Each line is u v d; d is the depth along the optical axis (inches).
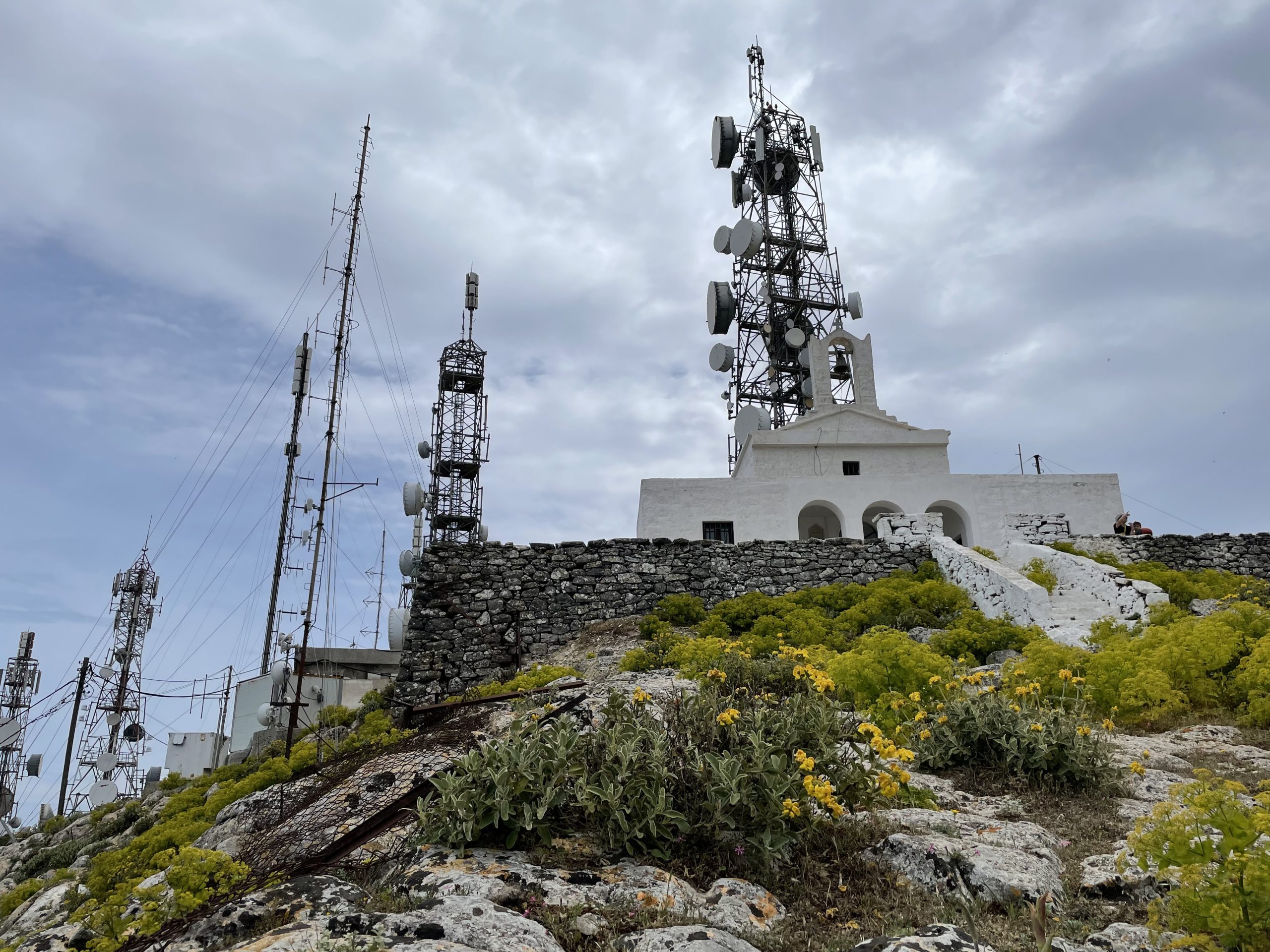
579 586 950.4
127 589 1588.3
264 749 876.0
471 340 1774.1
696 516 1246.9
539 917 204.8
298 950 172.9
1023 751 351.6
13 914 421.4
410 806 270.5
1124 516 1216.2
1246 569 1098.7
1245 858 174.7
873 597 884.0
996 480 1311.5
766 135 1908.2
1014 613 842.8
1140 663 483.2
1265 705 435.5
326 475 1258.0
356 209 1395.2
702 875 240.1
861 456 1379.2
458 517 1657.2
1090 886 226.4
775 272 1818.4
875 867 246.8
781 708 311.6
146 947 221.8
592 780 258.5
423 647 893.8
